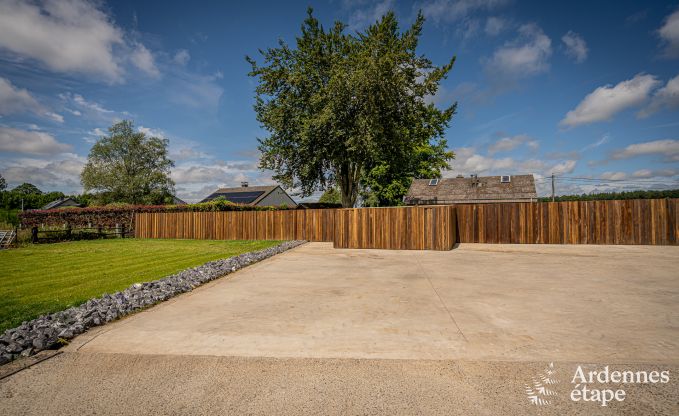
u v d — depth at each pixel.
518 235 12.97
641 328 3.39
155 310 4.23
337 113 18.16
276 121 19.14
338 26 19.56
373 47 17.66
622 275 6.29
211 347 3.07
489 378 2.45
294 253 10.20
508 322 3.62
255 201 41.22
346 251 10.70
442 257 9.05
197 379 2.51
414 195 27.38
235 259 8.38
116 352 2.99
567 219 12.48
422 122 21.08
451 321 3.67
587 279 5.93
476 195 25.52
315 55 18.97
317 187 22.73
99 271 7.07
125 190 33.28
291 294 4.99
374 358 2.80
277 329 3.50
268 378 2.51
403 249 11.09
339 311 4.10
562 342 3.06
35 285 5.69
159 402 2.21
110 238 17.03
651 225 11.66
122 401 2.24
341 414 2.04
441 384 2.38
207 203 17.66
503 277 6.17
